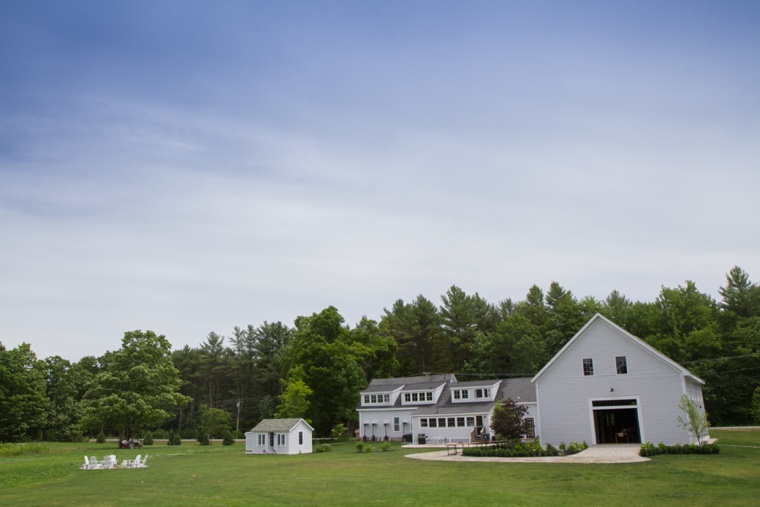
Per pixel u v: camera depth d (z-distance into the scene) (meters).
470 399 60.50
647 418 37.72
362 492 22.02
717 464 26.89
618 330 39.34
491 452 35.78
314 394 73.88
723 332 76.94
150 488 25.39
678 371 37.31
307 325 81.19
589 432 39.03
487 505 18.31
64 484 27.86
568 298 93.31
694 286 80.06
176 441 77.31
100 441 88.56
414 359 103.94
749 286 80.94
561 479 23.98
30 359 85.75
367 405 69.44
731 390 68.25
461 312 102.81
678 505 17.58
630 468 26.64
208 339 120.62
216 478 29.17
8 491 25.41
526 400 55.09
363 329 89.62
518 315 91.69
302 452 54.66
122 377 68.56
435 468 30.14
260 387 112.94
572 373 40.22
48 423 89.38
